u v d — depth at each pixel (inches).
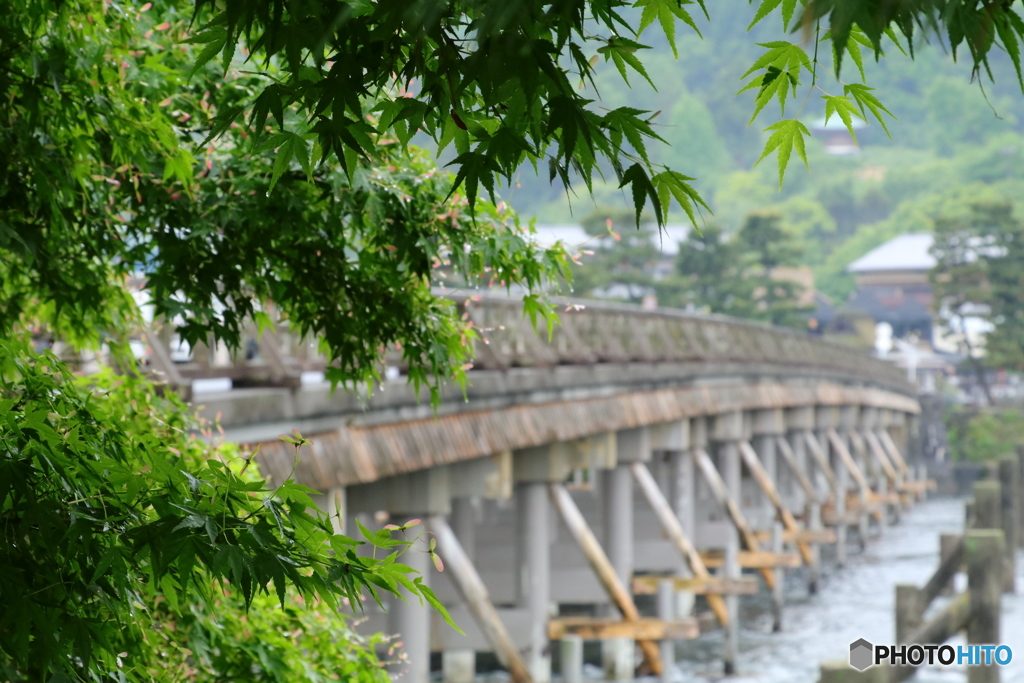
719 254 4596.5
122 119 288.7
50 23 269.4
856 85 170.2
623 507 1378.0
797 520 2421.3
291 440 207.0
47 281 317.1
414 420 831.7
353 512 899.4
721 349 1811.0
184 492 200.1
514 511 1817.2
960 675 1357.0
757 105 177.6
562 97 160.7
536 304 344.8
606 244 4252.0
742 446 1926.7
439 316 365.7
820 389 2426.2
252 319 352.2
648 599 2022.6
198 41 174.2
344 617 408.8
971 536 1176.8
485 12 152.0
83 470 199.6
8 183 268.8
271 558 191.9
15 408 212.1
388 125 179.8
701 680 1525.6
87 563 200.1
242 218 316.8
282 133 177.9
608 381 1268.5
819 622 1914.4
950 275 5187.0
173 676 315.6
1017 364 5036.9
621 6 168.1
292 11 163.0
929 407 4712.1
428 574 902.4
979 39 139.3
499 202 337.1
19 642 185.5
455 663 1214.3
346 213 324.5
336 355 354.0
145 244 348.2
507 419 986.1
